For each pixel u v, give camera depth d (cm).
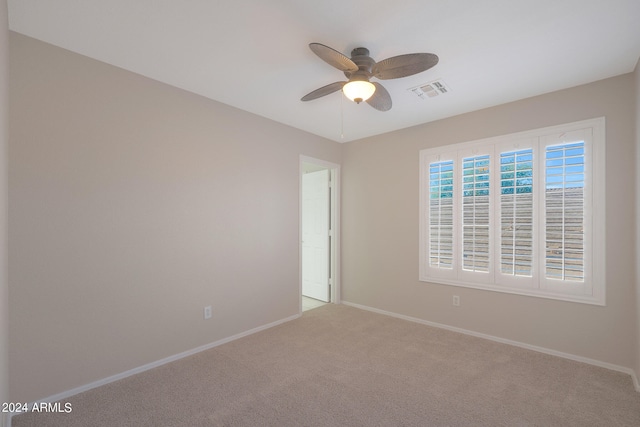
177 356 275
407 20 185
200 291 292
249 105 320
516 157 301
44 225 207
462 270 336
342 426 187
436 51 218
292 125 381
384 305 406
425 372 251
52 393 210
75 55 221
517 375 246
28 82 202
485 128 322
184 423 190
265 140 353
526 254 295
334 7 174
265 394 220
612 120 255
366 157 429
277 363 267
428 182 364
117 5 173
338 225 457
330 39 204
